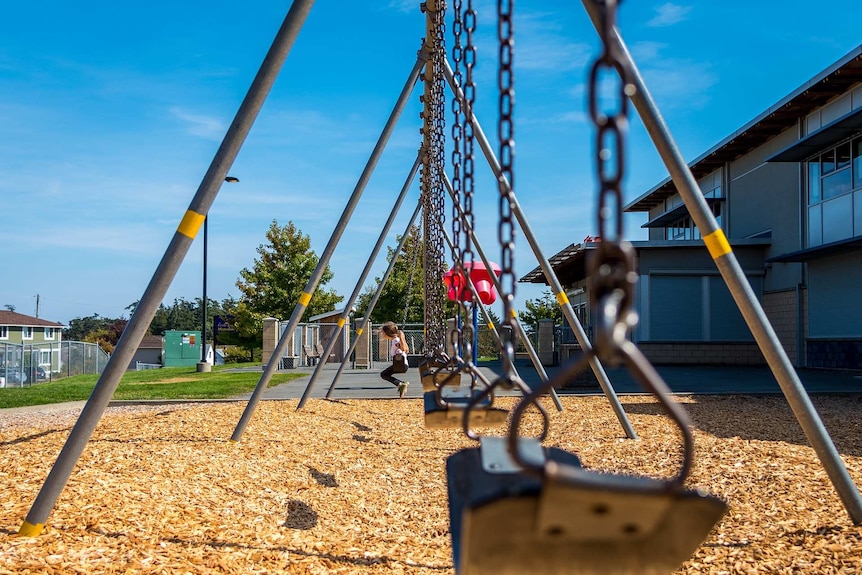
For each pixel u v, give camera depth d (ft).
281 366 90.79
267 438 24.08
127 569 10.88
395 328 43.21
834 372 61.98
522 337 34.22
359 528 14.80
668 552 4.49
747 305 14.08
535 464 4.20
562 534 4.35
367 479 19.58
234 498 15.98
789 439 24.93
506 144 7.39
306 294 25.44
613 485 3.96
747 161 79.97
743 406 37.01
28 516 12.29
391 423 31.42
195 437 23.02
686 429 3.92
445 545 13.67
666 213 94.84
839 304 63.10
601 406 36.45
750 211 79.30
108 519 13.16
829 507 14.29
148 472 16.80
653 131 14.83
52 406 43.27
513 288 7.38
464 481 5.41
